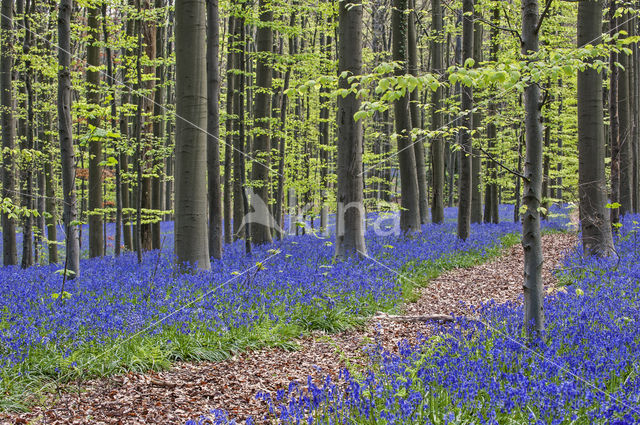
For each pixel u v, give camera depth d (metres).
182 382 6.56
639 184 23.48
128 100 18.30
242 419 5.54
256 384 6.58
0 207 8.96
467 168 17.56
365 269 11.98
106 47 14.95
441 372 5.29
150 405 5.88
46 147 18.48
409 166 18.50
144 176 17.95
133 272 12.02
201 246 11.61
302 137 29.05
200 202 11.59
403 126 18.25
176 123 11.59
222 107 32.56
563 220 24.75
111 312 7.63
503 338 6.16
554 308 7.82
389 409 4.39
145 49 18.97
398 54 17.50
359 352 7.72
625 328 6.55
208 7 13.16
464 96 17.17
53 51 17.88
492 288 12.25
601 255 12.52
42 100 18.09
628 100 20.31
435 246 16.14
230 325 8.00
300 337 8.50
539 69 5.57
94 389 6.16
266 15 17.41
